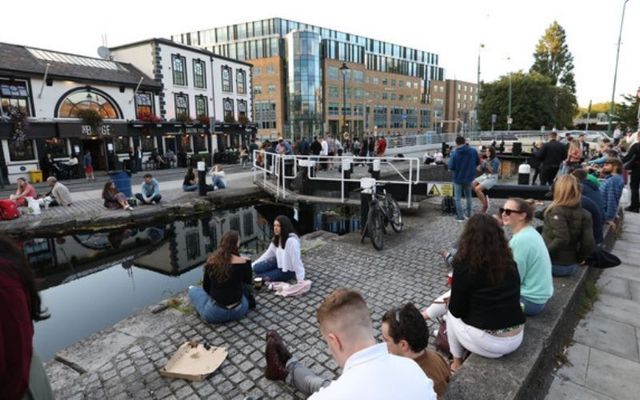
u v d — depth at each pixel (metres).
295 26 62.09
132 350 3.73
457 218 8.54
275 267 5.31
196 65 30.89
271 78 61.25
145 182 12.47
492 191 8.77
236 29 62.88
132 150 24.98
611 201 6.13
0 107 19.02
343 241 7.20
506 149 25.38
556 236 4.00
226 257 4.08
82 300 6.52
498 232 2.55
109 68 25.72
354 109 71.12
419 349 2.26
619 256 5.84
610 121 29.56
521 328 2.72
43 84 20.48
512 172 19.84
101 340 3.97
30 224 10.10
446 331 3.23
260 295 4.84
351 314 1.49
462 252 2.59
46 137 20.73
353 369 1.42
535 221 7.89
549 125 48.50
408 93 85.44
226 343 3.78
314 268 5.79
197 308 4.25
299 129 60.34
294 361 3.11
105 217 10.98
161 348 3.75
